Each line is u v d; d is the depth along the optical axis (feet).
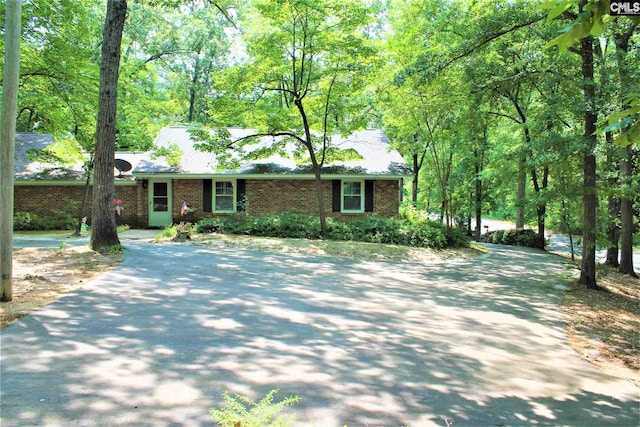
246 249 46.55
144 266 34.22
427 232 56.65
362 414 12.78
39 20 45.34
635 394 15.96
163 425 11.41
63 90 51.21
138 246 44.37
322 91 55.52
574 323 26.61
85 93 50.52
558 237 107.24
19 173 67.15
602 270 45.88
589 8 8.38
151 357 16.30
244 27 61.52
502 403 14.32
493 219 169.99
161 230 65.10
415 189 101.91
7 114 23.44
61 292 25.31
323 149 56.80
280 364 16.29
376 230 56.80
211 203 66.49
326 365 16.53
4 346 16.75
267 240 51.37
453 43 50.78
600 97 35.73
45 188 68.33
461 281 38.19
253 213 66.44
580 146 35.78
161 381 14.21
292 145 68.59
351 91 54.95
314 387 14.46
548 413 13.83
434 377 16.12
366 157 69.97
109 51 39.93
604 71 36.40
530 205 46.21
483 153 81.05
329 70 52.11
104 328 19.44
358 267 41.01
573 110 36.24
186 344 17.93
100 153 40.16
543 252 69.87
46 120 54.34
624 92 33.17
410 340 20.58
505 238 82.84
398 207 68.28
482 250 62.39
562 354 20.40
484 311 27.89
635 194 41.01
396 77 45.21
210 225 56.18
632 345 22.97
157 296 25.55
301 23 49.88
